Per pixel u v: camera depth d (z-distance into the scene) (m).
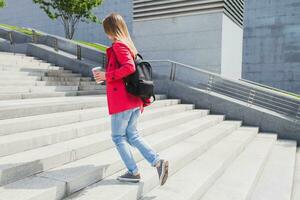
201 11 11.05
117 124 3.26
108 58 3.28
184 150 4.94
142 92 3.15
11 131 3.97
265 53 19.50
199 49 11.12
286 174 5.32
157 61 11.34
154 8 11.95
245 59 20.11
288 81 18.92
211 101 9.47
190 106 9.24
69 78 9.48
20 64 9.96
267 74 19.50
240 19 12.95
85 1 17.92
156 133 5.73
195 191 3.63
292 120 8.36
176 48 11.55
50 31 27.06
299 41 18.50
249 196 4.21
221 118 8.64
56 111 5.37
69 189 3.00
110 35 3.30
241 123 8.88
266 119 8.67
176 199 3.37
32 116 4.77
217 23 10.79
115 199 2.91
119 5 23.08
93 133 4.82
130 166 3.35
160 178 3.29
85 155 3.93
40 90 7.54
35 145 3.76
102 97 7.47
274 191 4.59
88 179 3.27
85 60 11.78
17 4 29.02
